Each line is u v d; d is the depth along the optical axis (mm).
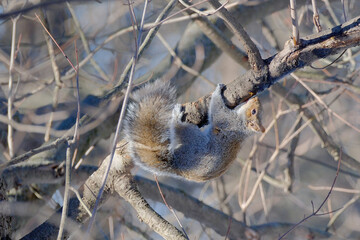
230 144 7328
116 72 9898
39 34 10391
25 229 8125
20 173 6727
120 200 9266
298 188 12203
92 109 7672
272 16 11438
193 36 10125
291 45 5648
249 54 5711
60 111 9102
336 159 9789
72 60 10008
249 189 11469
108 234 9742
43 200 8172
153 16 9992
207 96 6617
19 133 8602
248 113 7168
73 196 6738
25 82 9203
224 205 10078
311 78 9625
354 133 12188
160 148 6953
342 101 12305
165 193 8727
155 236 9797
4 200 6148
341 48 5641
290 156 9898
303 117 9766
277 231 9180
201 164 7270
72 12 9406
